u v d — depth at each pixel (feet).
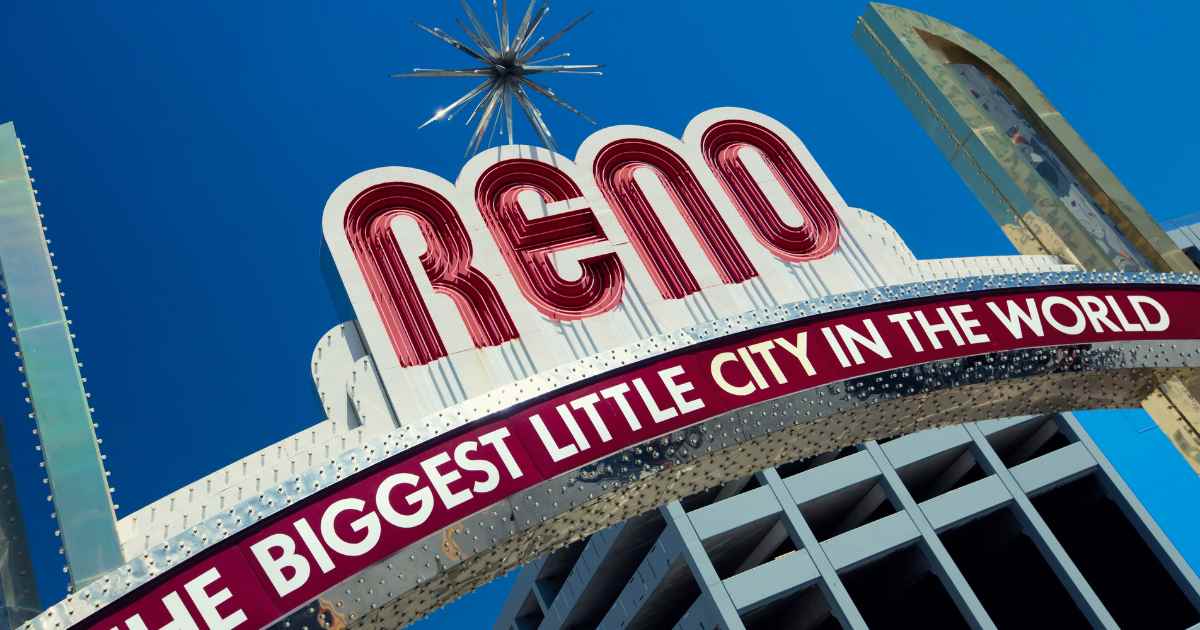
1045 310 33.37
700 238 33.71
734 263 33.22
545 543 26.07
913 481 120.37
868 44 44.19
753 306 32.17
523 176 33.19
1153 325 34.73
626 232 33.12
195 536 22.30
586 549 123.03
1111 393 35.04
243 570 22.15
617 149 34.83
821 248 34.83
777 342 29.37
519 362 28.94
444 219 31.42
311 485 23.47
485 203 32.09
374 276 29.81
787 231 34.42
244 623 21.58
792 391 28.58
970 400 31.99
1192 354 34.76
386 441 24.58
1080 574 107.76
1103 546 116.98
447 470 24.62
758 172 35.73
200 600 21.59
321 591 22.43
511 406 25.94
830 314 30.55
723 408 27.61
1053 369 32.22
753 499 106.11
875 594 110.42
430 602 24.61
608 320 30.58
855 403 29.27
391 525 23.58
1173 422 35.91
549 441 25.77
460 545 24.00
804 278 33.60
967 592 102.53
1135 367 33.71
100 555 22.04
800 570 100.99
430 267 30.37
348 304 29.40
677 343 28.35
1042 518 114.52
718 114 37.01
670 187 34.81
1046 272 34.47
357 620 22.67
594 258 31.53
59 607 21.04
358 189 30.73
